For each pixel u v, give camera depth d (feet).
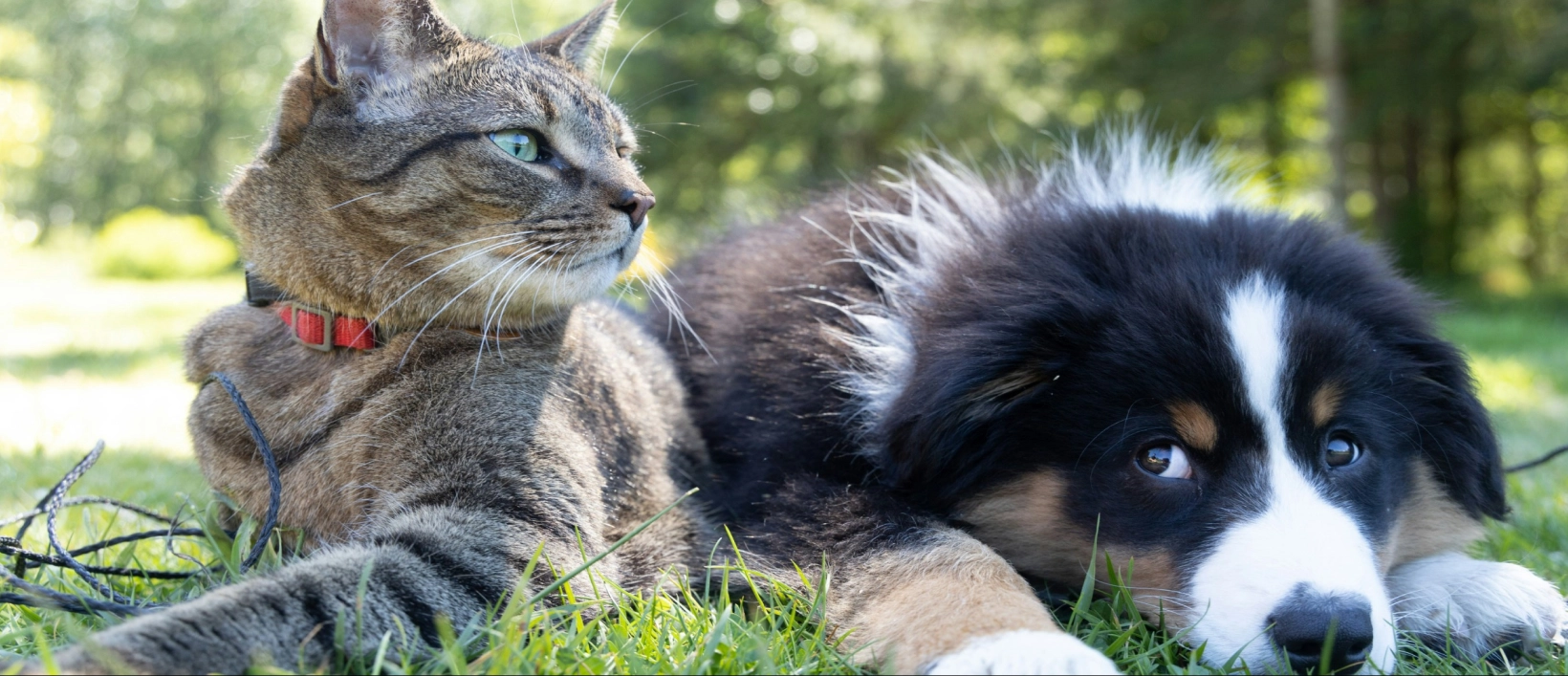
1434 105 59.67
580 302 10.53
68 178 113.29
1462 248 79.56
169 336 39.70
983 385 9.47
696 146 61.21
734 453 11.66
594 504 9.22
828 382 10.95
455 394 9.15
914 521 9.63
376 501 8.89
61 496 9.66
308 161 9.43
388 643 7.27
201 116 113.19
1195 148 22.20
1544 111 66.18
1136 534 9.21
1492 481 10.64
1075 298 9.74
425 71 9.80
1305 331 9.30
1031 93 58.95
